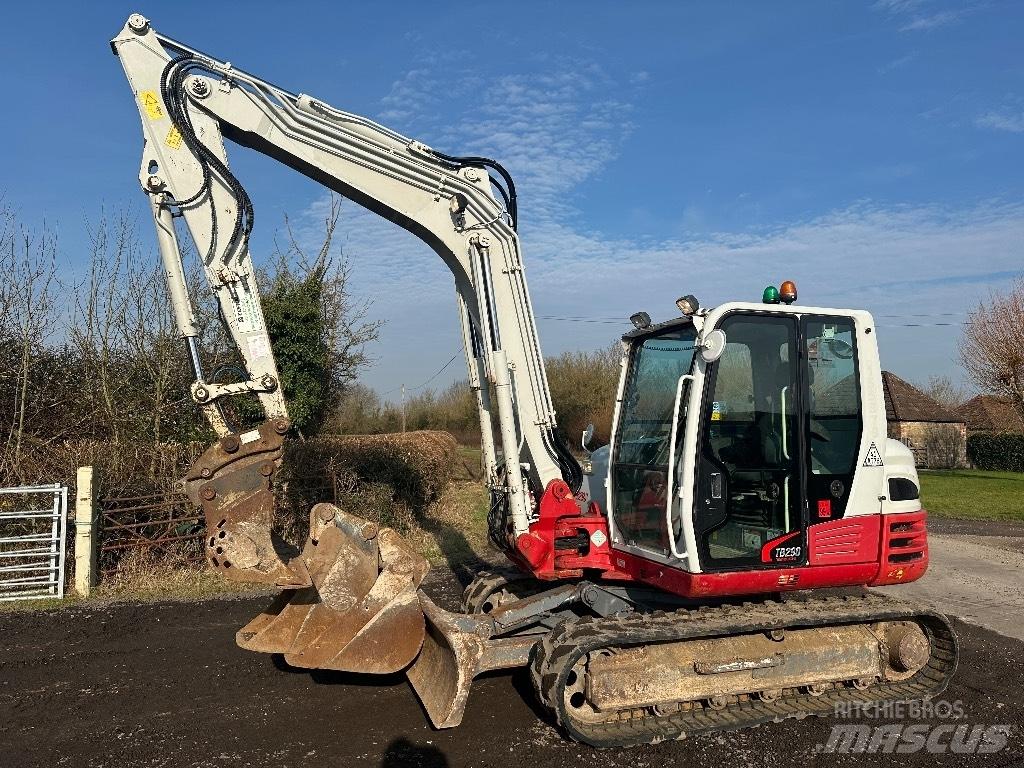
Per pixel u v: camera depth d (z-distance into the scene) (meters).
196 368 4.75
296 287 14.47
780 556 4.89
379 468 12.49
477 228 5.25
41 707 5.05
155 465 9.57
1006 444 30.16
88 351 11.97
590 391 22.84
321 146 4.98
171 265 4.73
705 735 4.68
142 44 4.67
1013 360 22.31
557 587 5.46
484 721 4.86
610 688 4.52
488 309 5.24
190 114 4.75
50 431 11.41
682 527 4.67
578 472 5.56
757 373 4.95
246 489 4.43
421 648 4.96
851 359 5.21
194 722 4.81
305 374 14.36
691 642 4.77
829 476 5.05
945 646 5.27
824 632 5.14
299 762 4.27
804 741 4.65
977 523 14.71
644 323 5.63
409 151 5.15
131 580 8.43
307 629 4.92
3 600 7.73
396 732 4.68
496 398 5.26
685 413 4.84
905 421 34.25
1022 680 5.84
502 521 5.62
